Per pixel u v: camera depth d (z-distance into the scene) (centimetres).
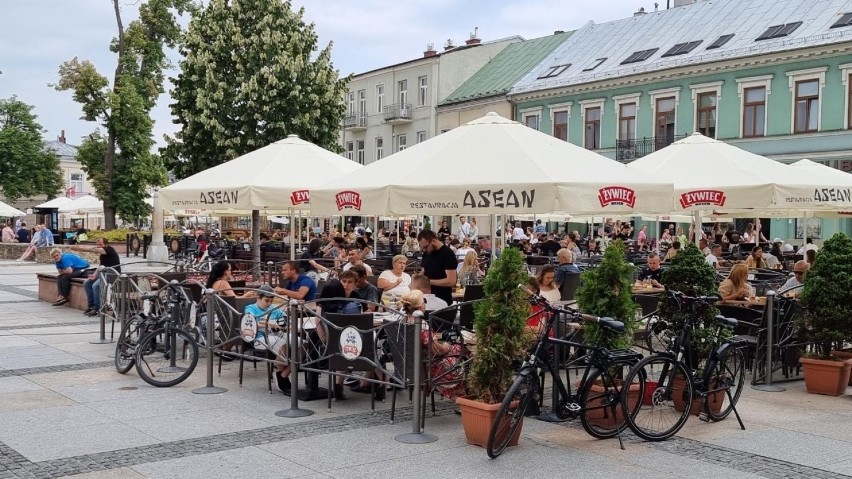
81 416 816
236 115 2902
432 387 773
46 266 3344
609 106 4012
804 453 712
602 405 741
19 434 748
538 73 4494
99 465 656
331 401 876
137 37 4406
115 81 4478
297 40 2948
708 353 807
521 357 718
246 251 2470
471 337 847
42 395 912
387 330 796
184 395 920
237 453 693
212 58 2898
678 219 2366
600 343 746
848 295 946
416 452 700
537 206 841
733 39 3569
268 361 893
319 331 850
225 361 1136
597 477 638
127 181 4500
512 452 704
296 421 807
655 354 762
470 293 1132
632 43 4125
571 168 901
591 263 2223
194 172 2981
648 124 3831
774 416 852
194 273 1469
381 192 912
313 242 1822
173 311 998
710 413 814
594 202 848
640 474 646
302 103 2970
